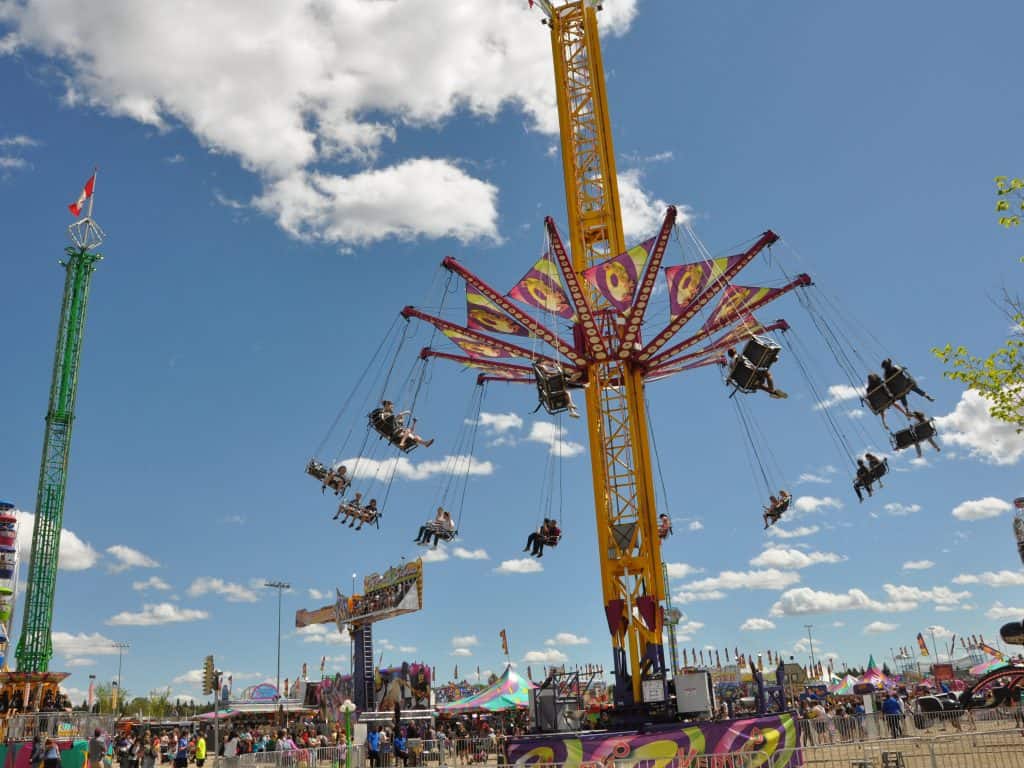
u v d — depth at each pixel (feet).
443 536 121.29
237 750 142.41
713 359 139.03
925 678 319.27
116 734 159.63
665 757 76.54
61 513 241.76
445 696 281.74
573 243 133.90
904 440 106.01
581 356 122.52
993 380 69.56
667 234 109.70
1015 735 90.07
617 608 112.68
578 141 139.44
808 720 99.55
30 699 185.06
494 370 136.26
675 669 141.49
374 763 106.42
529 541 120.98
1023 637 122.83
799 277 118.73
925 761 75.77
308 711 264.72
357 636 212.43
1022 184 66.39
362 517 124.77
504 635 240.53
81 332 256.11
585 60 142.82
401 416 120.88
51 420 246.06
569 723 104.83
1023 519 128.26
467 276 119.24
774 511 127.03
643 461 118.21
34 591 232.12
